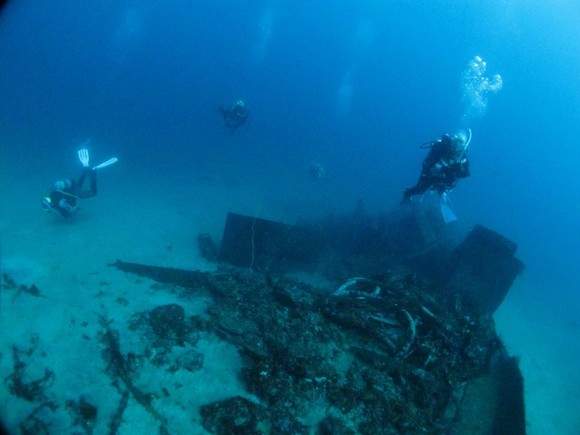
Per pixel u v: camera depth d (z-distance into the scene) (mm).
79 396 3973
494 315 8812
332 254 9094
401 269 8656
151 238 8359
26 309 5133
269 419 3930
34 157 13164
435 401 4680
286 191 14852
